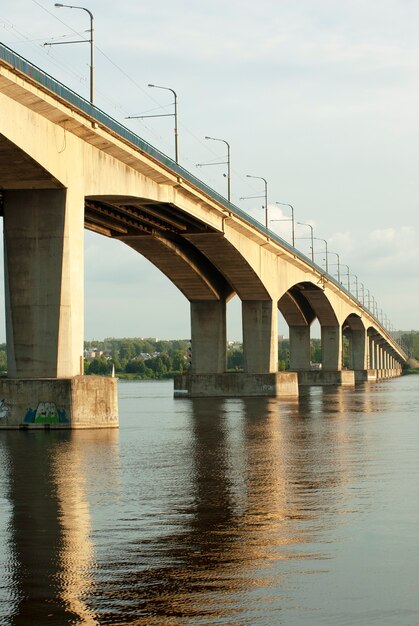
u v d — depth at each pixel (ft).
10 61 124.47
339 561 52.75
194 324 309.63
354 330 630.33
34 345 146.72
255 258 290.97
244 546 56.75
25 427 142.31
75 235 151.43
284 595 45.75
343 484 84.38
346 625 41.42
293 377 315.58
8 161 137.69
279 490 80.53
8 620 42.19
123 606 44.06
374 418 188.14
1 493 79.30
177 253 267.59
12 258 148.15
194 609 43.55
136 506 72.18
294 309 457.68
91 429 144.87
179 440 132.98
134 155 176.04
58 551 55.83
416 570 50.65
